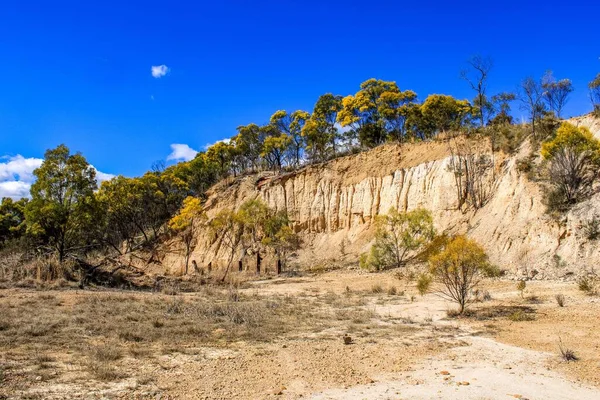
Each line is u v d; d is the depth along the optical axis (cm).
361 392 813
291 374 931
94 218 3369
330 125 6294
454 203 3697
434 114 4659
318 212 4862
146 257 5162
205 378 905
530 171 3116
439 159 4044
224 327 1446
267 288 2867
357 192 4616
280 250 4584
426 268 2995
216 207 5691
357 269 3681
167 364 1005
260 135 7119
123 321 1487
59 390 809
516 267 2547
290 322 1541
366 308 1836
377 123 5634
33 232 3136
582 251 2316
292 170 5844
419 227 3519
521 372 912
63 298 2008
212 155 6869
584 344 1108
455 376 900
